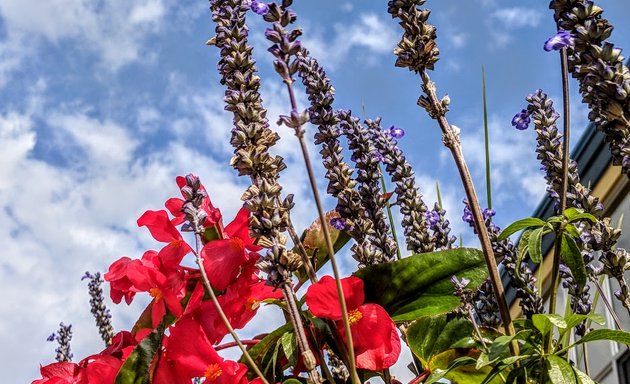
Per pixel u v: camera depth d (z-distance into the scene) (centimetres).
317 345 70
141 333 75
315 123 73
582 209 73
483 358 64
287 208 66
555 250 68
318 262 80
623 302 72
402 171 81
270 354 73
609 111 60
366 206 75
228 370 69
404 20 70
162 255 73
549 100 76
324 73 74
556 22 65
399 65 69
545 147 75
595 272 79
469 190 68
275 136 68
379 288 71
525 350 65
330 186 72
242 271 72
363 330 68
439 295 71
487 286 80
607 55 60
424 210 81
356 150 75
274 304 72
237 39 72
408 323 77
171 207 75
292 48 60
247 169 67
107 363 72
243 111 69
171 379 70
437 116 69
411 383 73
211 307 72
